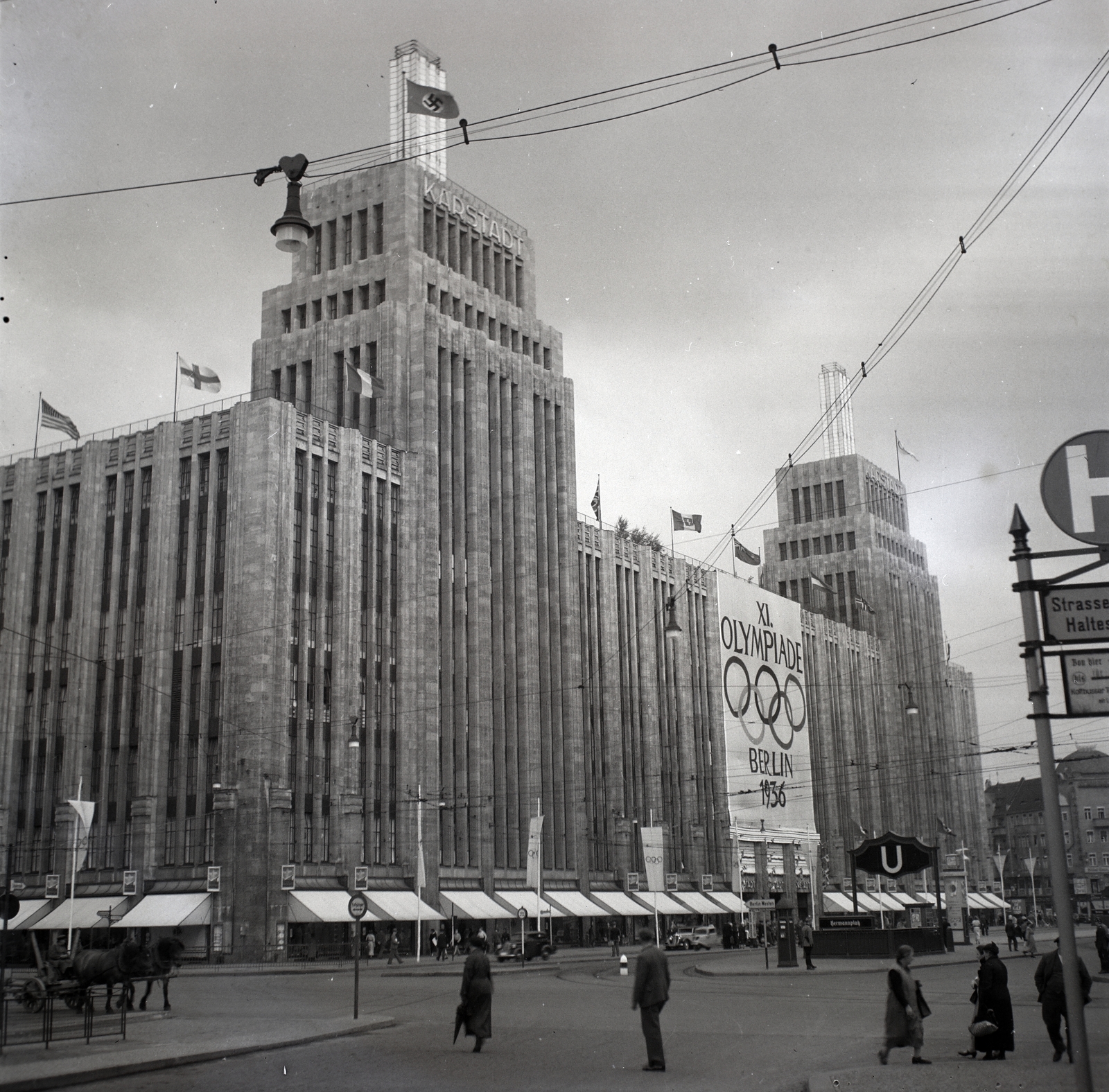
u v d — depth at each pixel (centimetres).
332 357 7738
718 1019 2522
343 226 8181
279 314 8238
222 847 5897
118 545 6788
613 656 8819
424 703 6988
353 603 6675
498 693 7675
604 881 8262
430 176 8150
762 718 10375
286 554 6362
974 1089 1437
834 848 11388
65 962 2739
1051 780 1058
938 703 14462
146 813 6184
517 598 8031
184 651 6412
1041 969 1792
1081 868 15388
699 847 9250
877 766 11294
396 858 6650
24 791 6738
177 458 6706
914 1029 1744
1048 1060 1780
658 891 8125
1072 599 1091
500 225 8881
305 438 6656
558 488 8650
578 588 8569
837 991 3434
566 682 8275
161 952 2733
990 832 16512
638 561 9381
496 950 6222
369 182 8075
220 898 5809
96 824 6431
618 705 8762
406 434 7456
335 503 6775
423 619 7112
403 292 7712
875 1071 1603
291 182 1798
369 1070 1697
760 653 10562
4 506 7256
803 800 10744
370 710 6688
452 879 6950
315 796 6288
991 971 1828
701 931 8569
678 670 9600
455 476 7744
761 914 8675
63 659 6812
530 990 3581
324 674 6488
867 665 12875
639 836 8694
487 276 8700
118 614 6706
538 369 8675
